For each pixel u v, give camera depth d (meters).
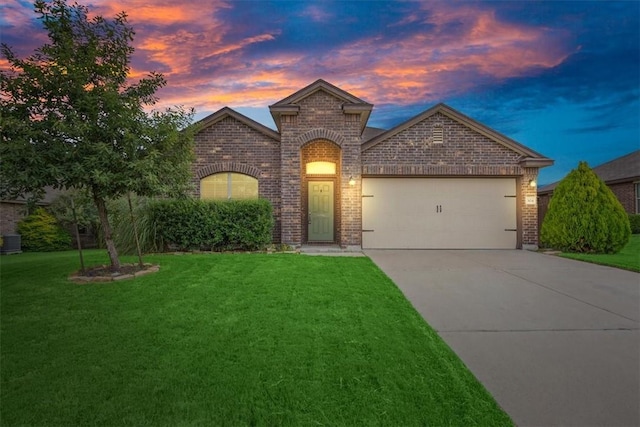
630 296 5.55
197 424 2.24
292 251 9.98
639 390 2.79
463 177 11.45
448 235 11.42
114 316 4.23
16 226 15.15
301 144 10.77
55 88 5.72
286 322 4.07
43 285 5.62
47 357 3.16
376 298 5.15
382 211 11.42
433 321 4.41
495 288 6.04
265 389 2.66
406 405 2.51
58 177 5.56
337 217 12.27
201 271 6.61
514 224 11.47
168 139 6.38
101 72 5.96
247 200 9.95
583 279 6.72
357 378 2.85
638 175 17.53
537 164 11.12
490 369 3.15
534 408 2.54
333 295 5.20
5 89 5.52
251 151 11.24
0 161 5.21
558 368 3.17
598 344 3.71
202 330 3.80
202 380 2.77
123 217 9.80
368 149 11.23
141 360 3.10
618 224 9.73
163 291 5.29
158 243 9.69
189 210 9.55
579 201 9.98
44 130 5.63
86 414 2.33
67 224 14.84
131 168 5.84
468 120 11.17
